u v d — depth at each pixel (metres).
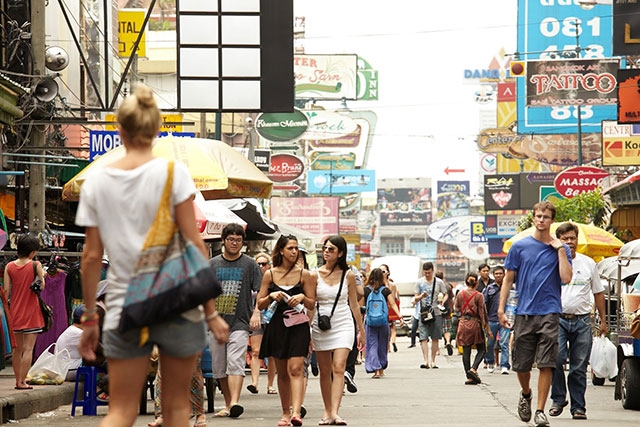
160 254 12.41
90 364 29.17
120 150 32.91
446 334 67.50
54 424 26.98
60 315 38.34
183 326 12.56
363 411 30.80
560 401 27.36
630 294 31.92
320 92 163.88
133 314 12.19
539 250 24.53
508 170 163.62
